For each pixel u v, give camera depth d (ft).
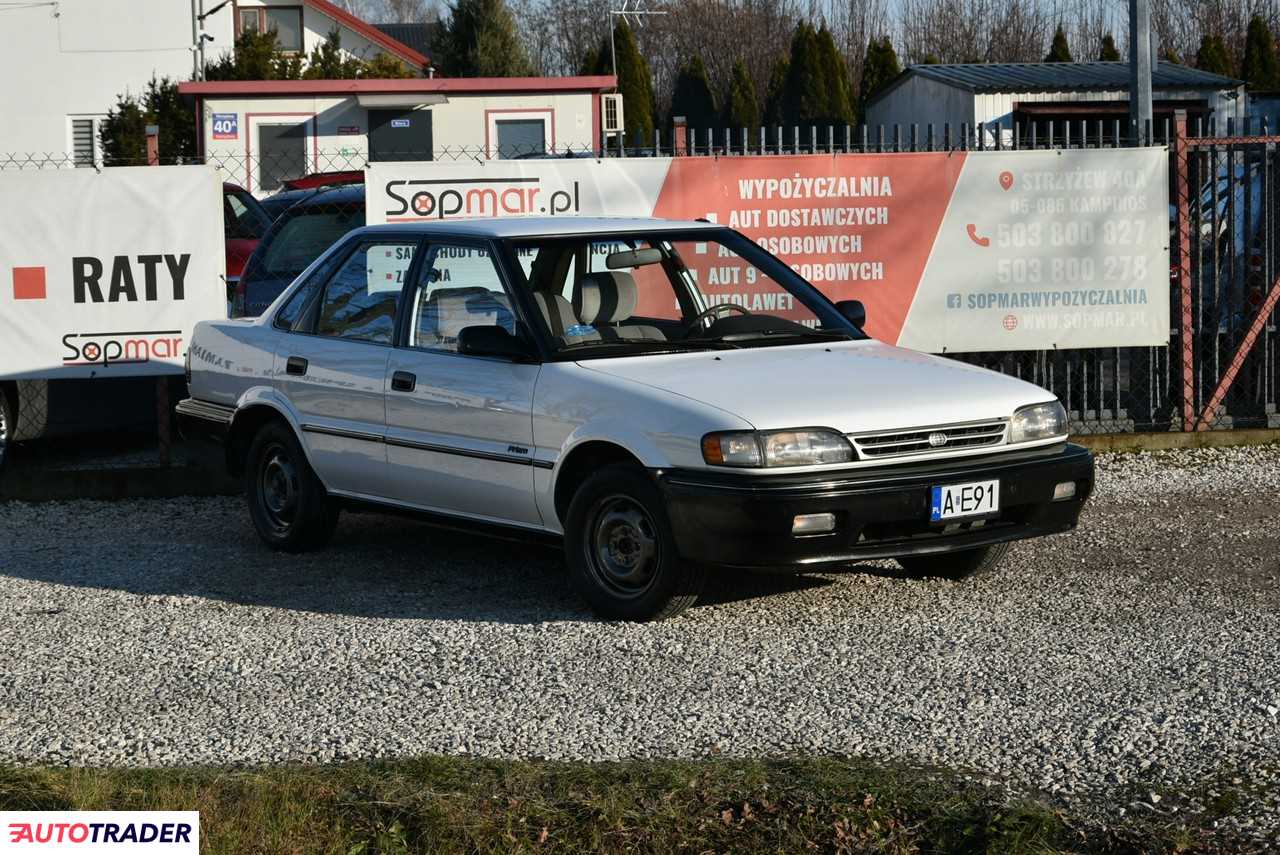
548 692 18.61
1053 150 35.12
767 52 221.87
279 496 27.07
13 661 20.65
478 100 98.78
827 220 34.81
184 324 33.32
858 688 18.49
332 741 17.06
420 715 17.89
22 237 32.86
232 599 23.86
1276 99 102.53
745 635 20.88
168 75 105.70
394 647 20.83
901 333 35.19
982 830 13.84
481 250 23.89
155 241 33.12
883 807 14.35
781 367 22.25
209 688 19.20
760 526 19.90
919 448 20.94
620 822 13.98
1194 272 36.14
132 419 35.73
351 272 26.09
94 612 23.25
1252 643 20.04
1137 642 20.22
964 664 19.38
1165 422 36.52
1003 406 21.72
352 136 97.19
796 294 25.21
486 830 13.80
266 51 106.42
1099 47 212.23
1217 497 30.45
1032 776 15.43
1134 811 14.44
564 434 21.83
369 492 25.32
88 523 30.53
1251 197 36.24
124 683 19.52
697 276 24.82
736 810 14.32
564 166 34.14
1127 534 27.14
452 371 23.54
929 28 220.43
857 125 147.33
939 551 21.07
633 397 21.09
